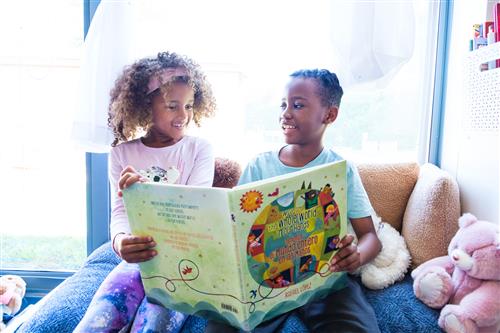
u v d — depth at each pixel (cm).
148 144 114
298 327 90
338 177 77
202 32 133
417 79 137
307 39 131
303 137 105
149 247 79
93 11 131
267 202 69
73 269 150
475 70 108
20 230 150
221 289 73
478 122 108
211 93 121
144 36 132
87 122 119
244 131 140
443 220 108
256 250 70
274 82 134
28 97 140
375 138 141
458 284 93
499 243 87
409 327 90
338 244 81
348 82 118
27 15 135
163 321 87
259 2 130
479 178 110
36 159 144
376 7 114
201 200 69
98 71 117
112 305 87
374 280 103
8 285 130
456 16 127
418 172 129
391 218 126
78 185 146
